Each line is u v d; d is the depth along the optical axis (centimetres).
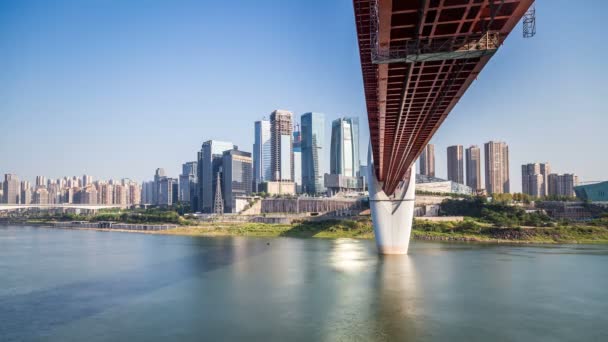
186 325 6419
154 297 8075
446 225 19500
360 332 6019
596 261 11750
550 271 10206
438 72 4350
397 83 4659
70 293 8475
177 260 12825
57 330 6275
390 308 7125
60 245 17850
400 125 6656
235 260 12631
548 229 17950
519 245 16112
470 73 4403
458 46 3612
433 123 6619
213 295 8156
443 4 3122
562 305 7250
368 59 4409
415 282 9050
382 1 2980
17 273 10712
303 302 7569
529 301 7500
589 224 19038
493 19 3198
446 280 9212
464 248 15000
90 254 14512
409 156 9712
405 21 3456
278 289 8569
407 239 13362
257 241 19250
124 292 8500
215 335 5988
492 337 5797
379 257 12725
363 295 7988
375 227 13512
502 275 9731
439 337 5800
